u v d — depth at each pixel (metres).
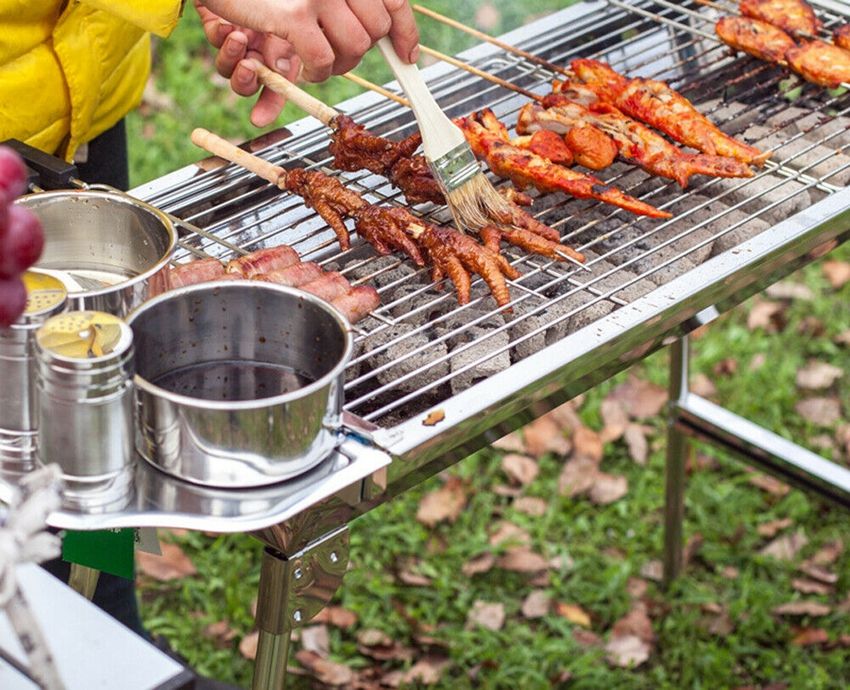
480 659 3.10
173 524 1.54
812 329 4.13
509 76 2.82
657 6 3.03
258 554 3.39
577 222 2.35
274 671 1.79
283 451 1.58
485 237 2.16
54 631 1.38
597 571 3.36
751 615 3.24
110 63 2.49
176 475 1.60
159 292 1.77
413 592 3.27
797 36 2.81
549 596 3.27
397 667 3.10
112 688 1.32
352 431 1.70
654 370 4.00
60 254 1.93
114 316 1.56
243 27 2.39
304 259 2.21
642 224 2.34
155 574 3.30
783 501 3.58
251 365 1.76
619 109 2.57
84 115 2.47
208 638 3.14
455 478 3.61
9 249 1.38
